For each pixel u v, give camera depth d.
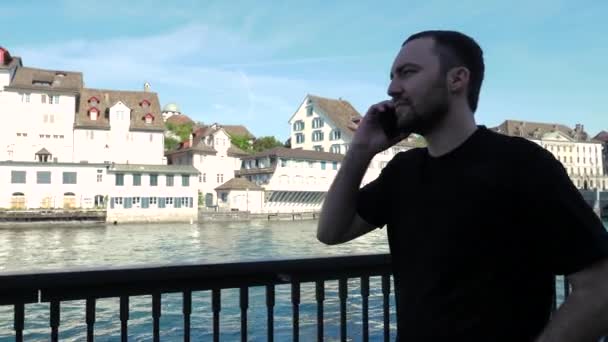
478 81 1.82
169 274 2.84
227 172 85.62
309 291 16.84
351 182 2.07
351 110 96.56
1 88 68.50
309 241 45.28
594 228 1.49
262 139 102.50
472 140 1.77
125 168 68.44
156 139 76.69
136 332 13.32
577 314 1.43
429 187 1.80
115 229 59.75
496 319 1.60
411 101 1.81
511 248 1.63
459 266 1.66
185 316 2.97
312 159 83.94
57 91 70.69
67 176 65.75
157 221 69.56
